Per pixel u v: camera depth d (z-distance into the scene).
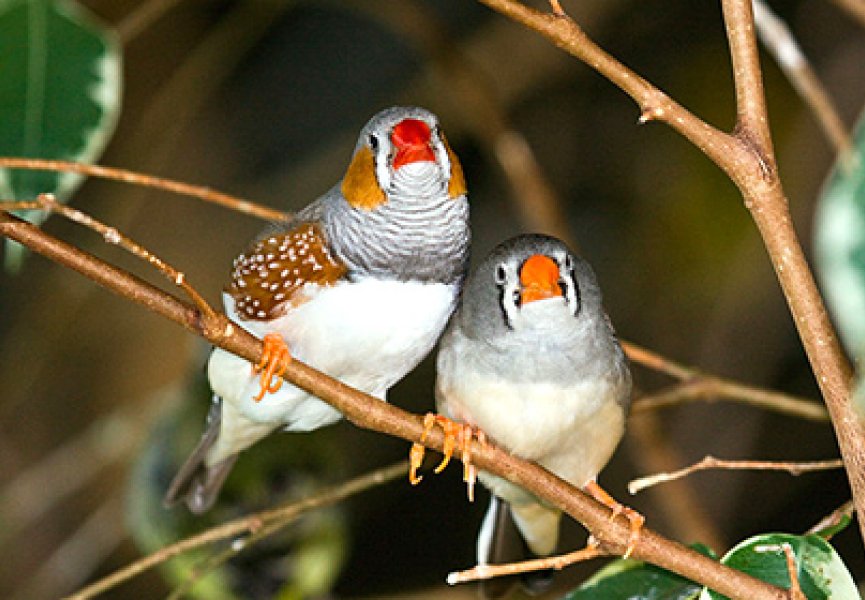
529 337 6.67
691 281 12.31
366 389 7.07
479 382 6.84
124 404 11.98
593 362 6.78
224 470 7.86
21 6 6.84
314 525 9.37
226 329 5.46
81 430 12.05
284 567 9.25
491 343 6.75
